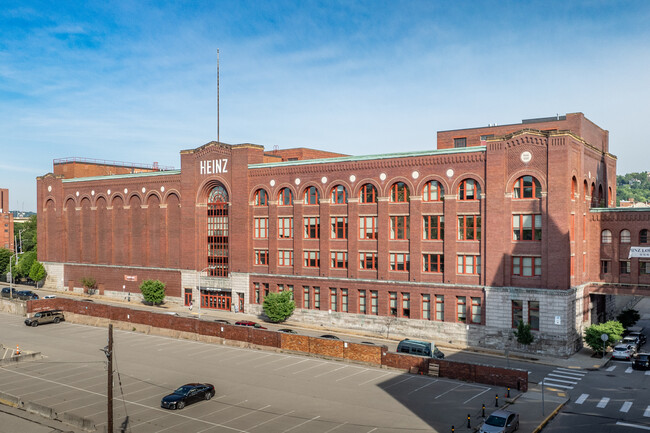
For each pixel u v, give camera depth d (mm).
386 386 46156
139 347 61969
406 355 50906
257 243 79312
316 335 66438
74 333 70500
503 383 45688
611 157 78188
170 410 40812
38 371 52500
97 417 39750
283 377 49156
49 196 107688
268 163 77250
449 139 82125
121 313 73812
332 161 71500
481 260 61406
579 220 61062
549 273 57219
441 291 63656
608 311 75938
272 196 76875
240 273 80375
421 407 40750
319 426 37188
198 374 50469
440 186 64438
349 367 52625
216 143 82875
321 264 72562
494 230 60250
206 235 85562
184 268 87125
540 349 57469
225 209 83500
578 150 60625
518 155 59125
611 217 63688
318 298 73125
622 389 45562
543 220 57625
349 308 70188
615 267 63406
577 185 60469
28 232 167375
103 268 98375
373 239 68875
